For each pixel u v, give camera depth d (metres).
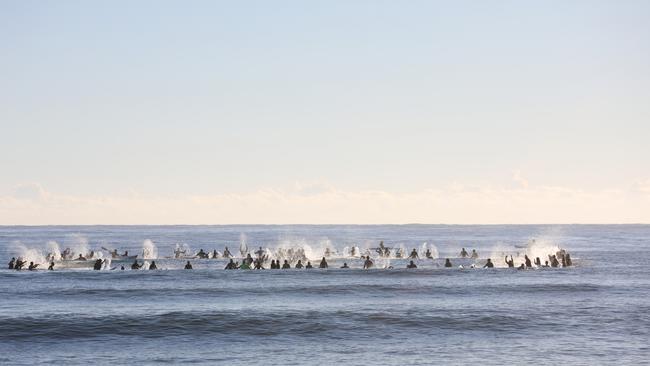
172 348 44.62
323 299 65.12
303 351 43.72
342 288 73.06
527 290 71.31
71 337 47.78
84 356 42.47
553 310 57.88
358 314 55.88
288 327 50.97
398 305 60.91
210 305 61.22
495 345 45.06
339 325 51.59
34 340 46.84
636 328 50.31
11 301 63.97
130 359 41.62
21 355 42.72
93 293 69.50
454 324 51.97
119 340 46.91
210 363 40.59
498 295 67.62
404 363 40.59
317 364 40.34
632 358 41.50
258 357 42.12
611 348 44.03
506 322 52.69
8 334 48.50
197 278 83.56
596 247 178.00
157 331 49.62
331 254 138.38
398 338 47.41
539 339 46.78
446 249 173.50
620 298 65.12
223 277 85.00
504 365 40.03
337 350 43.94
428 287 73.88
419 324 52.03
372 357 42.06
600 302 62.44
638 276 86.50
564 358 41.56
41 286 75.19
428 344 45.53
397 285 75.62
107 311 57.53
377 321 53.09
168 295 68.19
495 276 86.25
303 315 55.44
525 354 42.59
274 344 45.72
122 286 75.50
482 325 51.59
